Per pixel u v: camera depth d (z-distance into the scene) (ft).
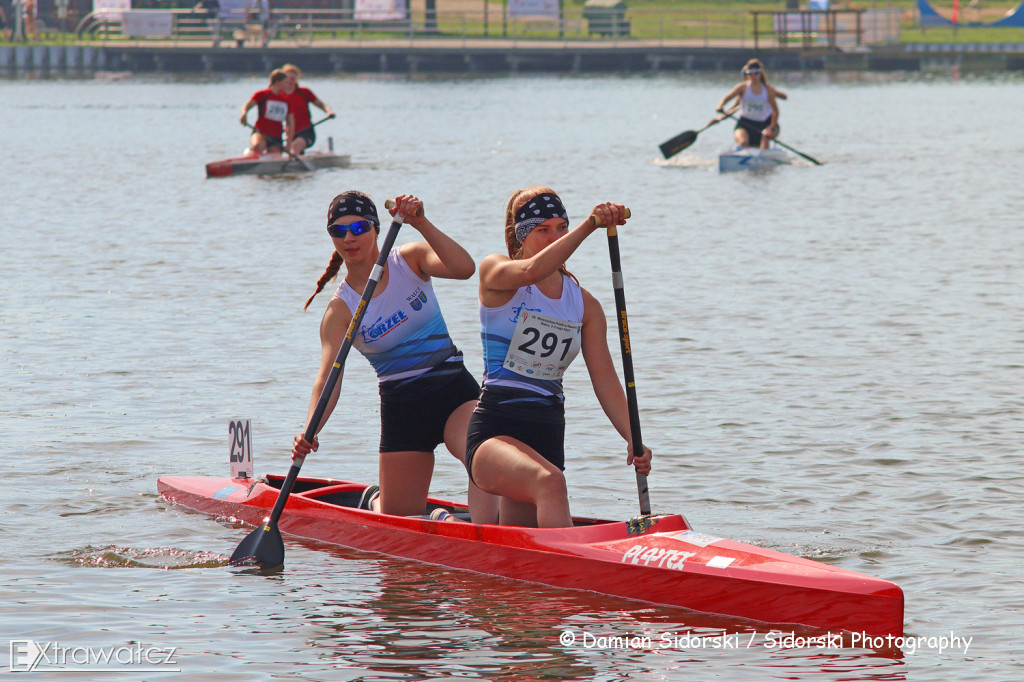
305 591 68.59
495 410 72.02
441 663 58.54
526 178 298.97
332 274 81.05
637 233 215.92
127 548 75.25
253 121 474.90
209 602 66.64
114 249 197.67
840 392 113.39
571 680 56.65
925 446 96.48
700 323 143.95
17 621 63.46
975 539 75.46
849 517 79.97
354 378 120.16
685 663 58.59
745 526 78.43
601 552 68.23
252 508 81.56
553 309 70.59
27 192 272.72
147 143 395.75
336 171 315.17
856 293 160.97
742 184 287.69
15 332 137.90
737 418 105.09
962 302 154.61
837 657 59.21
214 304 154.51
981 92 619.67
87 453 95.35
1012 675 57.06
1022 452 94.48
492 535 71.46
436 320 78.13
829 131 433.89
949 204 250.57
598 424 104.22
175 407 108.99
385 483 79.41
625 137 415.03
